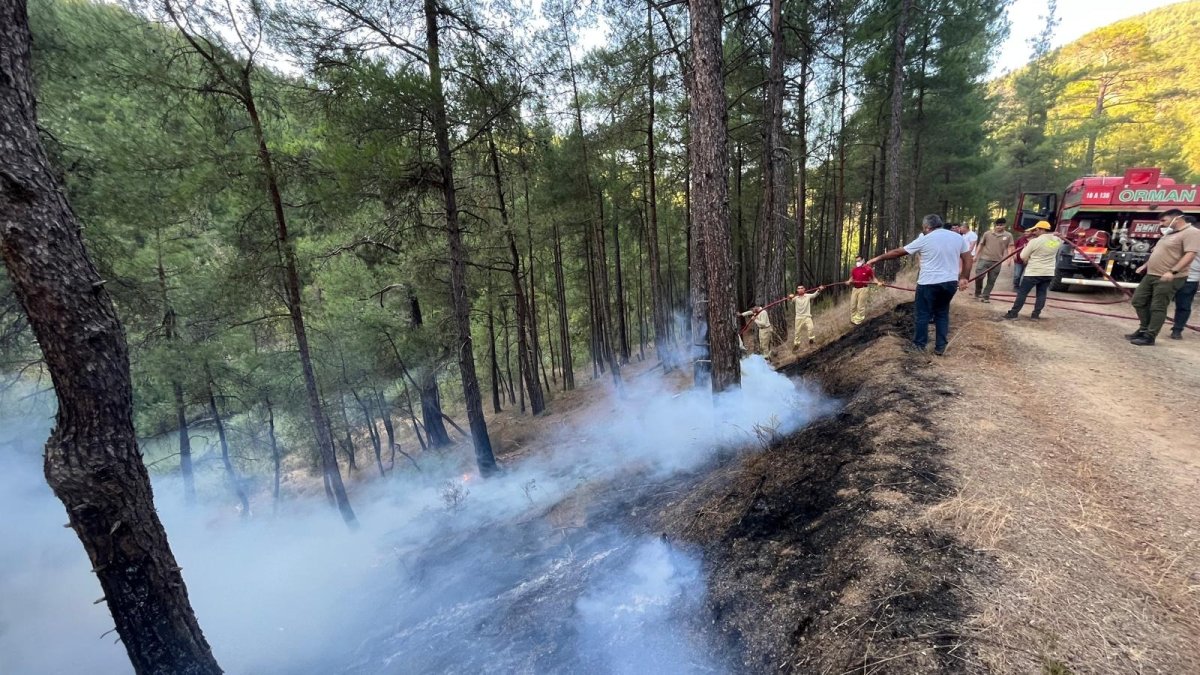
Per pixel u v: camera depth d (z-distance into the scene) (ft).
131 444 11.93
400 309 43.88
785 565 10.46
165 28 21.30
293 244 25.43
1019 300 24.85
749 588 10.56
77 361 10.84
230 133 23.72
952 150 64.90
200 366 35.14
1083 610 6.85
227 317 30.17
